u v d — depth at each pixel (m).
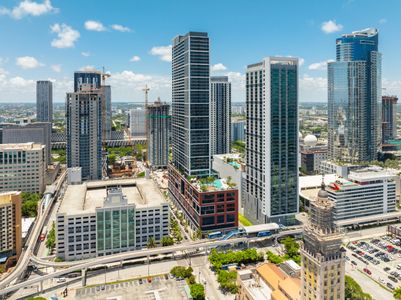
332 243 153.25
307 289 160.62
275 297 174.88
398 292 196.38
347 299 187.12
